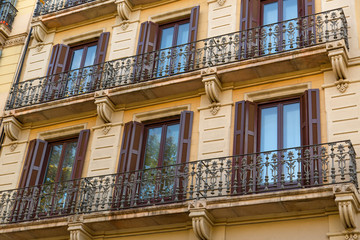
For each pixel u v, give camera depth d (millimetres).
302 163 16828
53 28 24562
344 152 15969
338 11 18844
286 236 15836
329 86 17641
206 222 16406
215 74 18875
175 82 19500
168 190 17750
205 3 21766
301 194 15328
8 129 21828
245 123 18156
